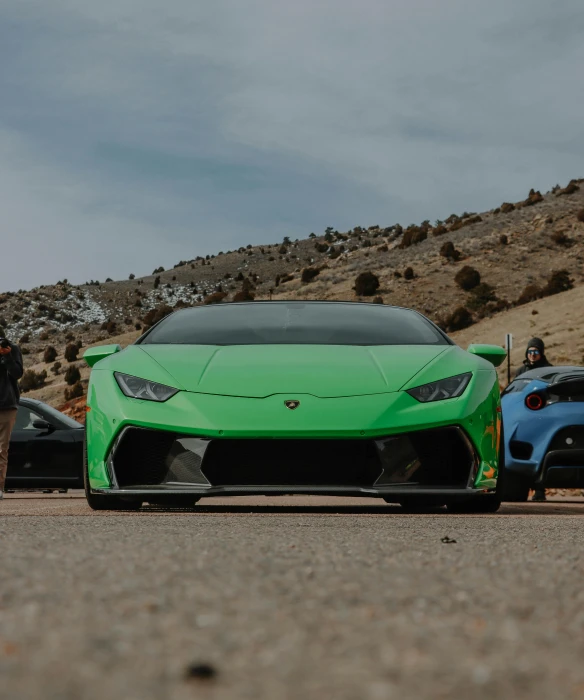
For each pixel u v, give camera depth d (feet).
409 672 3.49
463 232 347.15
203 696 3.06
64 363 404.57
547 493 32.94
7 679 3.27
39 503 23.32
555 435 20.17
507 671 3.58
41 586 5.71
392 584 6.07
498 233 328.70
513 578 6.49
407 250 353.31
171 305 579.48
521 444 20.66
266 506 18.31
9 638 4.11
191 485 14.55
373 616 4.84
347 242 630.33
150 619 4.63
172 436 14.71
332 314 18.25
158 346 16.69
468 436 14.84
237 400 14.66
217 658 3.71
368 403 14.61
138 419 14.79
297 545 8.54
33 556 7.30
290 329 17.35
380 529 11.27
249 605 5.12
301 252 633.20
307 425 14.33
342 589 5.79
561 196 355.77
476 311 267.59
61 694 3.03
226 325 17.66
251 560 7.23
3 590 5.54
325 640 4.16
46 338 523.29
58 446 30.50
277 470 14.55
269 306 18.71
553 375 21.03
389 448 14.47
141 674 3.36
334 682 3.28
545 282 283.18
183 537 9.30
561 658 3.90
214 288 595.47
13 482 30.45
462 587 5.99
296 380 14.96
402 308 19.15
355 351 16.11
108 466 15.17
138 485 14.98
